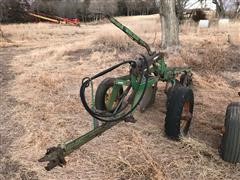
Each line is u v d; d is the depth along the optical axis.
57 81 8.44
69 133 5.48
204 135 5.35
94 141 5.11
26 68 10.18
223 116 6.17
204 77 8.69
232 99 7.20
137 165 4.40
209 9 25.23
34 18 32.47
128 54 11.34
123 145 4.96
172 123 4.96
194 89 7.82
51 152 3.31
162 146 4.94
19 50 14.47
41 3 35.03
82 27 26.92
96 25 29.42
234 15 23.81
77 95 7.36
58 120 5.97
